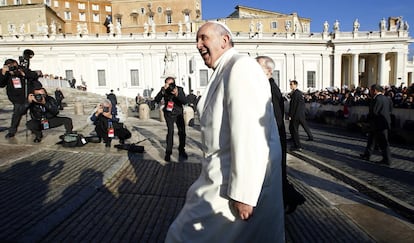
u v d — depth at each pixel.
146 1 66.81
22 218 3.42
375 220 4.03
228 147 1.87
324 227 3.78
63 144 7.44
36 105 7.55
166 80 6.64
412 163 7.70
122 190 4.68
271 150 1.87
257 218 1.83
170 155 6.86
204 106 2.03
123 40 49.16
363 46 52.69
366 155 8.09
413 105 11.85
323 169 6.80
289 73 53.00
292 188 3.71
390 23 54.72
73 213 3.74
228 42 2.08
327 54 53.59
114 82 50.00
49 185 4.56
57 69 49.19
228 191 1.76
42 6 55.12
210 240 1.86
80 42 48.84
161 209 4.00
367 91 23.55
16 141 7.70
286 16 59.75
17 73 7.65
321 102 22.86
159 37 49.91
